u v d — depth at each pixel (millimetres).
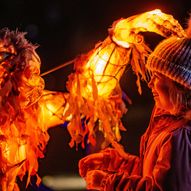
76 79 3924
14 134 3977
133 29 3953
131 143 15555
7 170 3998
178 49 3709
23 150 4027
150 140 3855
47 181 11422
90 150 4332
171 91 3729
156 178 3594
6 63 3982
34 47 4066
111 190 3768
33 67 4008
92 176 4008
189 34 4035
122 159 4176
